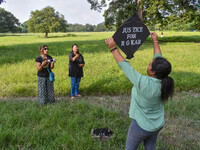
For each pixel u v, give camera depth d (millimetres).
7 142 3238
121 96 5930
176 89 6289
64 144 3221
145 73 7680
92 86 6184
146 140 2359
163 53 13484
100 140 3422
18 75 7297
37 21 49875
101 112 4496
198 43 23781
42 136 3377
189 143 3375
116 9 28047
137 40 2205
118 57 2057
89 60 10633
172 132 3738
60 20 52062
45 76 4754
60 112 4297
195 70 8297
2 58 11008
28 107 4785
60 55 12656
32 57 11820
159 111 2129
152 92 1957
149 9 23750
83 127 3805
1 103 5039
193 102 5047
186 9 23594
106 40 2086
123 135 3482
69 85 6281
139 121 2086
